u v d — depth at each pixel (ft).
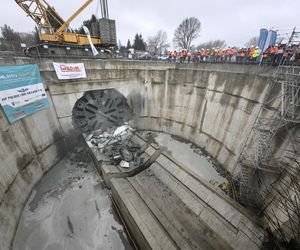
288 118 35.68
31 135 47.96
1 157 36.91
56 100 57.93
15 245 34.40
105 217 40.19
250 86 50.16
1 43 78.33
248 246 31.53
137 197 41.22
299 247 27.09
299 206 28.53
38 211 41.39
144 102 79.77
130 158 52.60
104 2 67.21
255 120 44.55
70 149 64.34
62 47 62.44
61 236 36.27
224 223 35.68
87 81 63.98
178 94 75.51
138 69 74.13
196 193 41.75
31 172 46.68
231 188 48.91
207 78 65.62
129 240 35.53
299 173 30.89
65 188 48.26
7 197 36.83
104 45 73.05
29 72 46.44
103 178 49.60
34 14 60.70
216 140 63.31
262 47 51.11
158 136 79.92
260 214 38.32
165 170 49.96
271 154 40.16
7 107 40.11
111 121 74.59
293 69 36.60
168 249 29.37
